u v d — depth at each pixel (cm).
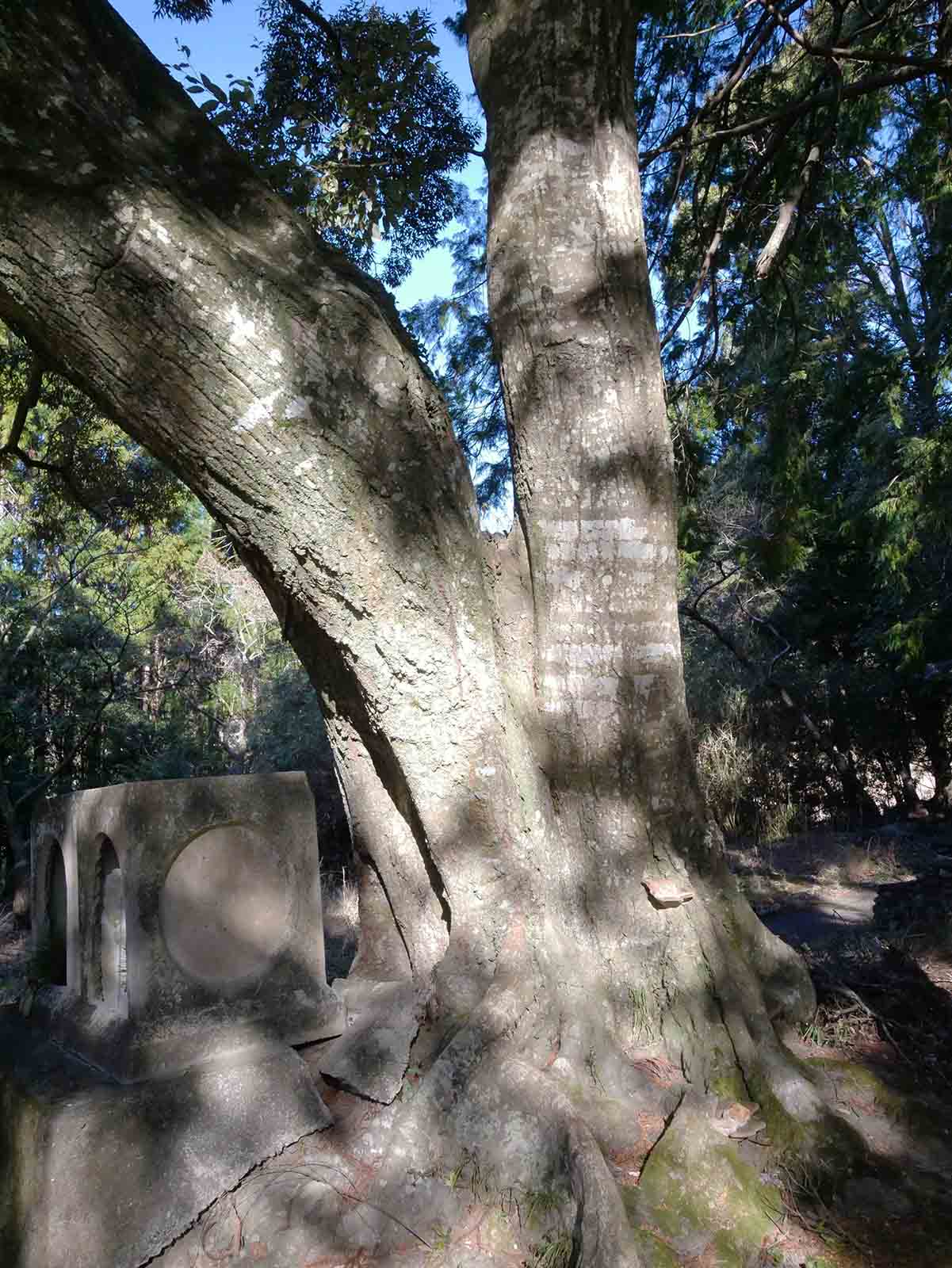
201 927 313
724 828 1290
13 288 298
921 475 1002
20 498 1482
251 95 573
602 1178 256
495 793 328
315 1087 311
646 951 340
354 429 310
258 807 329
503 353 382
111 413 322
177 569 1744
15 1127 295
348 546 310
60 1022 337
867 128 744
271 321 304
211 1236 272
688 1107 297
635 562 362
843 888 893
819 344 1059
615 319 366
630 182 379
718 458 1126
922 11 703
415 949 359
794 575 1348
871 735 1374
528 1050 304
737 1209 268
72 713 1176
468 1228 268
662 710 362
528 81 375
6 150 287
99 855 331
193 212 306
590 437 363
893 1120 321
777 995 361
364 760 368
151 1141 278
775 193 727
